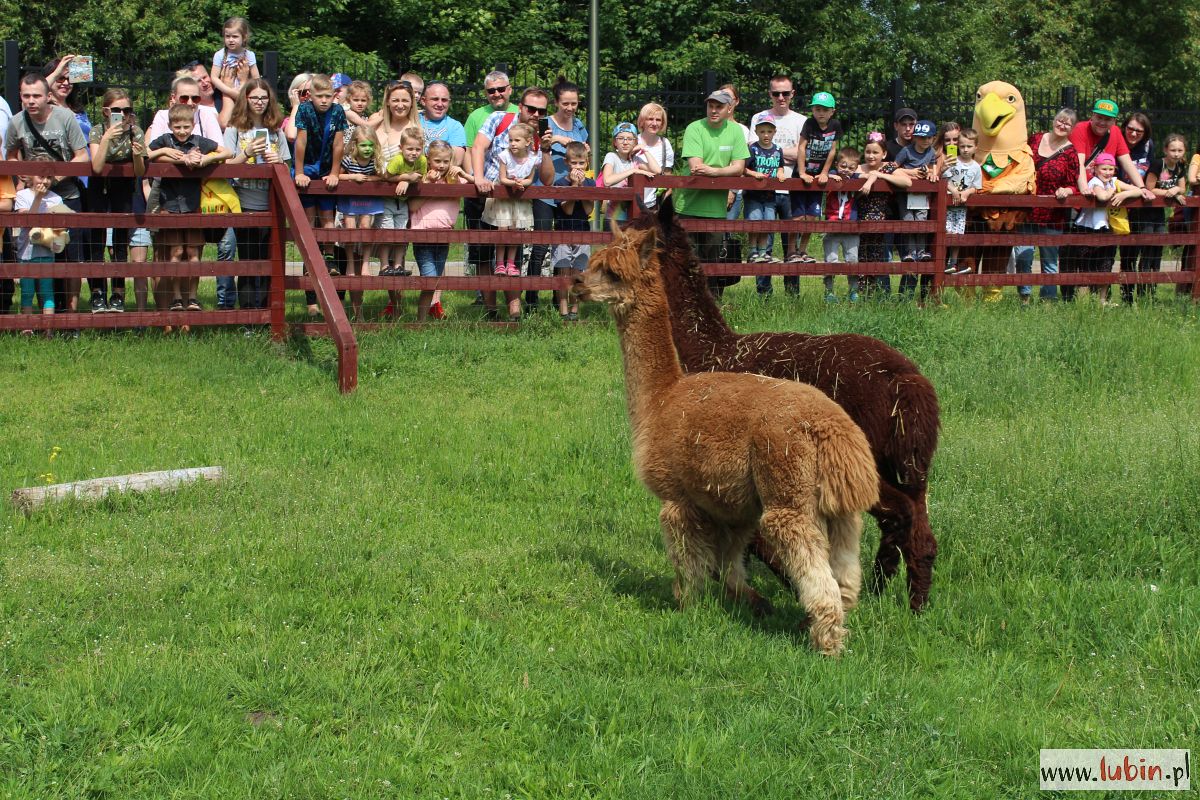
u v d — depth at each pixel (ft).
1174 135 46.60
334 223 38.93
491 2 87.10
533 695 14.99
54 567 19.17
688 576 17.78
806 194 42.98
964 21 93.66
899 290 43.93
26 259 34.88
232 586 18.69
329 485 24.14
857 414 18.60
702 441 16.78
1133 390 32.22
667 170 42.01
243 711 14.71
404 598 18.57
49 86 36.27
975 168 44.52
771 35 86.58
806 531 15.78
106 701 14.52
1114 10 101.91
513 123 38.70
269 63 42.70
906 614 17.51
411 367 34.47
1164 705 14.75
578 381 34.24
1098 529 20.70
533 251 40.32
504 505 23.81
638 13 86.28
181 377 32.09
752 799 12.71
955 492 23.20
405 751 13.74
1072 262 47.44
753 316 40.11
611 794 12.79
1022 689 15.40
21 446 26.30
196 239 35.76
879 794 12.81
